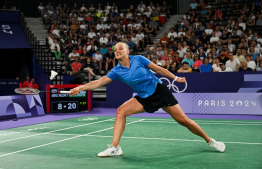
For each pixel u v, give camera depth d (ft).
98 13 72.69
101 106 46.73
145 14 71.05
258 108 36.17
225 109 37.45
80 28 65.87
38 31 68.23
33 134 23.97
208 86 38.96
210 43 49.98
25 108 35.81
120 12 78.79
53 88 40.24
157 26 66.13
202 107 38.40
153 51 48.49
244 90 37.35
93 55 53.52
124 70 15.23
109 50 51.75
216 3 67.36
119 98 45.27
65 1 79.36
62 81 50.01
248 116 35.14
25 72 51.47
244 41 47.65
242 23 55.06
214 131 24.52
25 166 14.51
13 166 14.53
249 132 23.91
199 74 39.37
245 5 60.23
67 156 16.40
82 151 17.62
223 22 60.08
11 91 47.01
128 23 67.72
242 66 38.40
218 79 38.50
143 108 15.56
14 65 54.19
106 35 62.49
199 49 45.93
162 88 15.34
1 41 46.98
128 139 21.18
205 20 62.28
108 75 15.66
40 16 75.15
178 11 78.74
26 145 19.61
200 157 15.76
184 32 57.21
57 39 62.08
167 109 15.66
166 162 14.87
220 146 16.80
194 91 39.65
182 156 16.05
